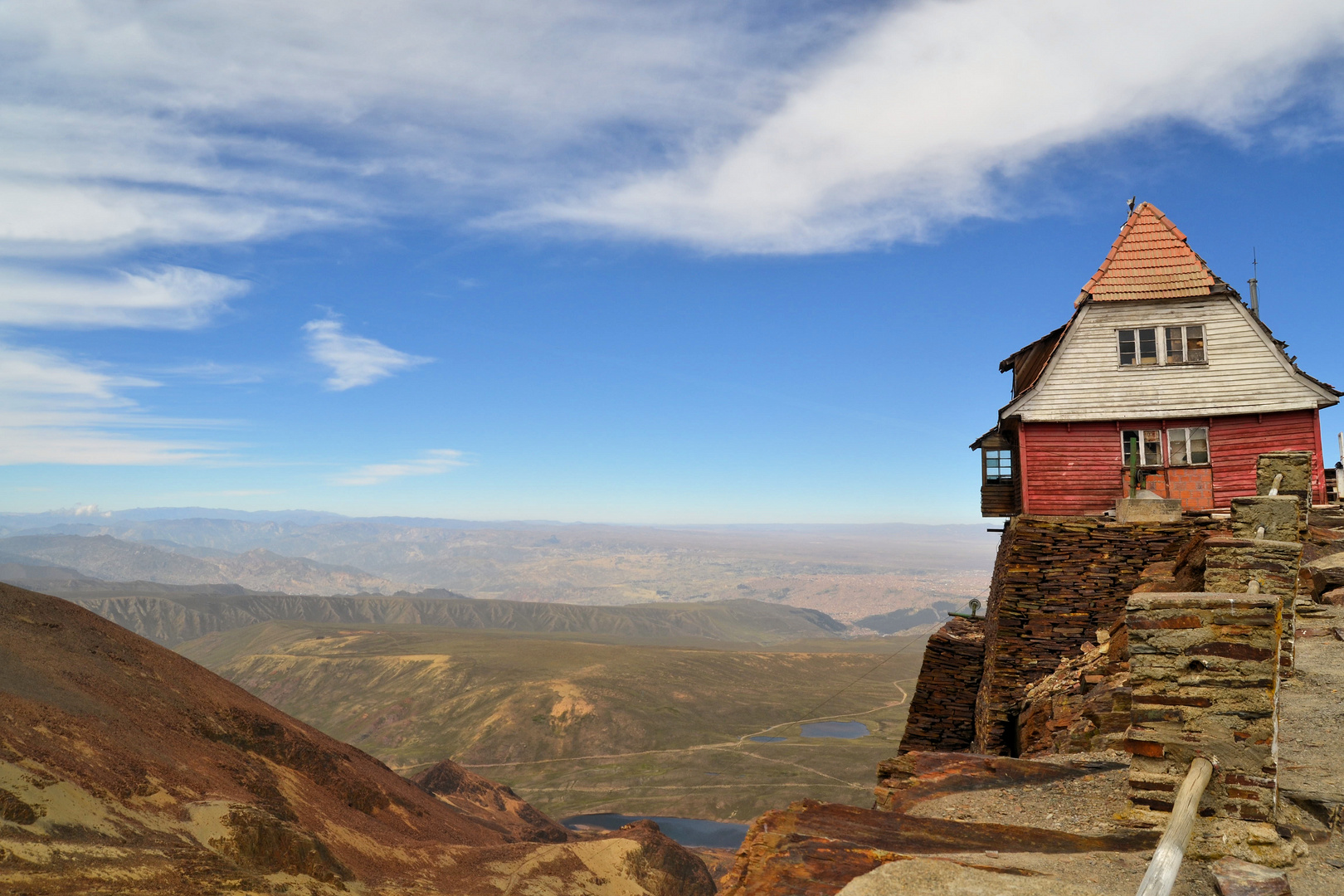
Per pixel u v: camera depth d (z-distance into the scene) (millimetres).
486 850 55812
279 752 49719
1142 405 24312
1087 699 13461
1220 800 5859
